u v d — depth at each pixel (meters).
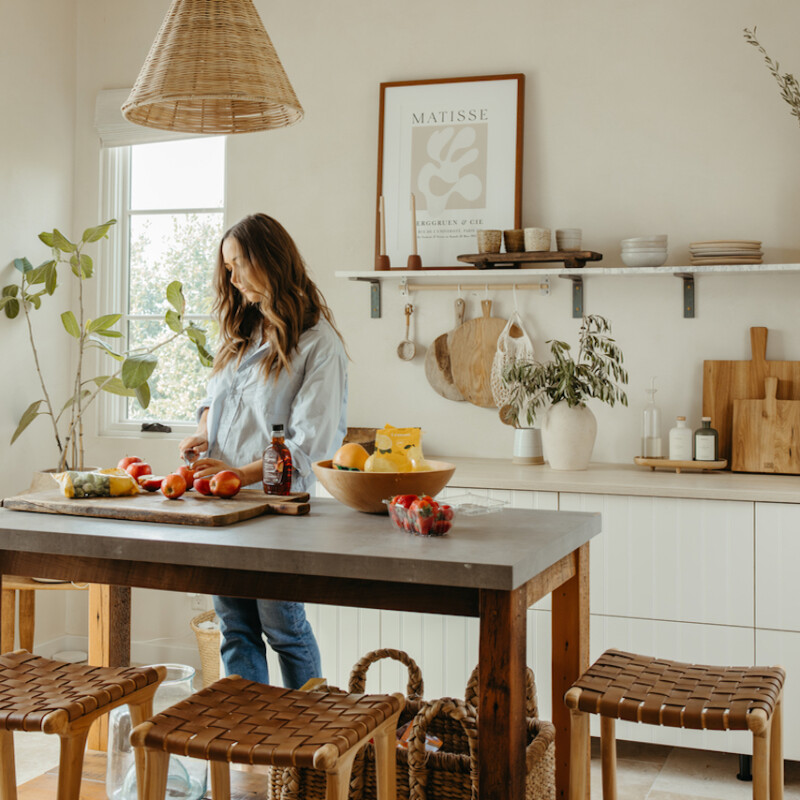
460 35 3.91
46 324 4.24
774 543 3.03
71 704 1.82
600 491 3.20
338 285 4.07
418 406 3.99
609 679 1.98
